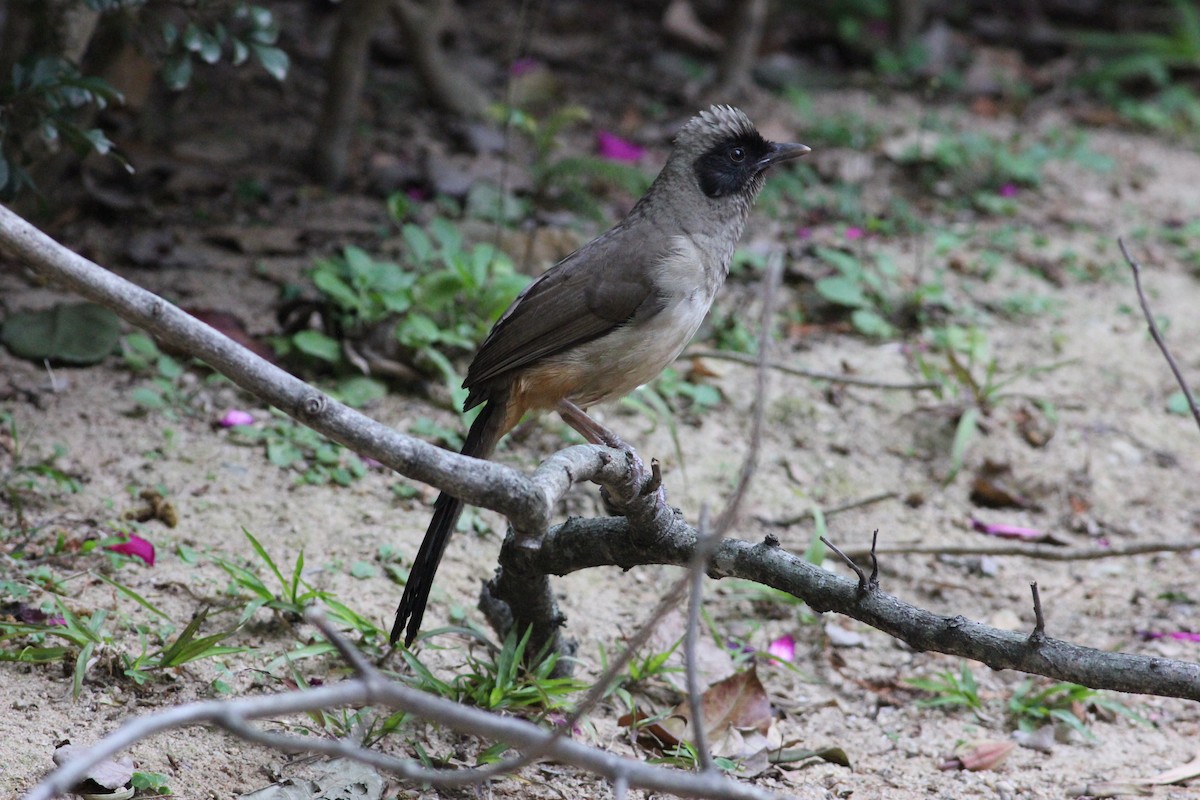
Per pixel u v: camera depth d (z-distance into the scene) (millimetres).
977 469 12000
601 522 7824
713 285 8977
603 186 16562
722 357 12375
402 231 13094
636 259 8594
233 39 10406
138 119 15602
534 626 8414
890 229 15883
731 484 11281
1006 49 23188
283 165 15805
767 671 9359
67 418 10570
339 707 7879
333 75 15211
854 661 9641
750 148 9039
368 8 15000
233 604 8703
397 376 11703
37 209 12375
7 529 9109
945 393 12852
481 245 12625
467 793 7391
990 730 8914
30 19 11383
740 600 10164
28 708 7406
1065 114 21172
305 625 8617
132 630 8234
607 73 20375
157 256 13070
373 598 9102
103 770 6902
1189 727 9094
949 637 6957
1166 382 13617
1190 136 20766
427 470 6145
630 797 7617
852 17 22453
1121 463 12398
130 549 8969
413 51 17562
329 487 10383
